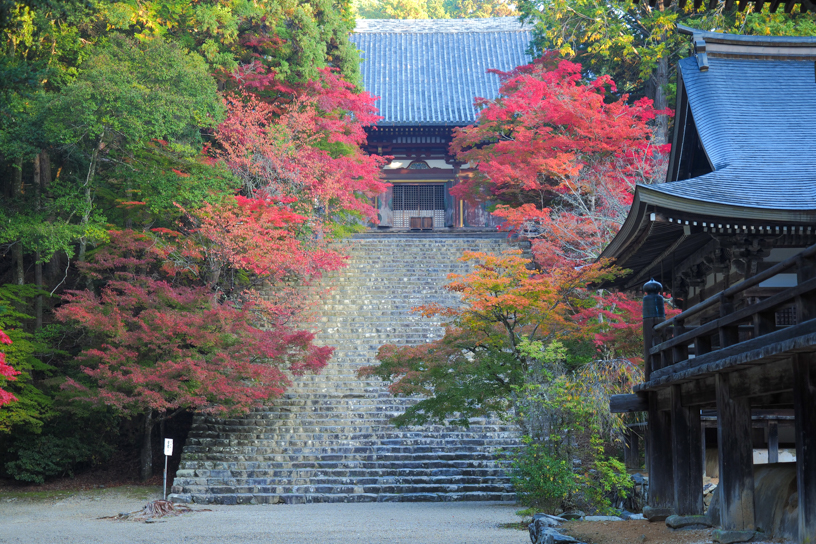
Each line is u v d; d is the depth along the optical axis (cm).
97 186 2514
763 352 676
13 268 2534
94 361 2108
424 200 4334
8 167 2669
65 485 2203
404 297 2834
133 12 2578
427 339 2566
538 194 3092
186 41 2806
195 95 2428
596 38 3042
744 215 1080
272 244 2386
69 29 2469
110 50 2358
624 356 1694
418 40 4925
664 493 1059
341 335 2592
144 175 2388
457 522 1469
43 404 2200
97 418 2345
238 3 2853
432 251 3250
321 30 3247
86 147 2444
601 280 1565
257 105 2830
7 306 2227
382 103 4234
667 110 2553
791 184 1156
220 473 1944
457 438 2080
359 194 3594
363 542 1229
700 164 1487
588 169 2614
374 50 4856
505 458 1900
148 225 2664
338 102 3209
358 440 2081
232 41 2977
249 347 2048
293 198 2647
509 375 1658
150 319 2048
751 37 1478
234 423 2173
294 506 1786
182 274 2653
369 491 1880
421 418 1755
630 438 1866
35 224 2230
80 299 2097
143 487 2136
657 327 1080
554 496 1405
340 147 3247
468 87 4431
